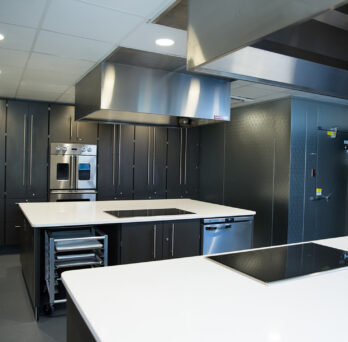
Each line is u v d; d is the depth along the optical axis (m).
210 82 3.83
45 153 5.40
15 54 3.18
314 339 0.97
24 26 2.53
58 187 5.45
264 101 5.10
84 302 1.23
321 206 5.10
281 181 4.84
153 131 6.10
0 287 3.76
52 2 2.15
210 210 3.74
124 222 3.13
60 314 3.11
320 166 5.06
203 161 6.46
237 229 3.67
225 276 1.52
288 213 4.74
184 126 4.46
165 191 6.24
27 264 3.47
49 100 5.38
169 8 2.19
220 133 6.04
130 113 3.66
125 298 1.27
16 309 3.20
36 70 3.70
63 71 3.71
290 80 1.67
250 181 5.37
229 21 1.23
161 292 1.33
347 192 5.41
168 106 3.61
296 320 1.09
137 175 5.99
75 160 5.53
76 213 3.34
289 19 1.01
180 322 1.07
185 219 3.42
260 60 1.49
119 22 2.43
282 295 1.30
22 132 5.27
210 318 1.10
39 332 2.78
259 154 5.21
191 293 1.32
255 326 1.05
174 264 1.70
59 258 2.93
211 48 1.32
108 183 5.77
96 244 2.99
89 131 5.64
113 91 3.37
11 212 5.23
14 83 4.30
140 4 2.14
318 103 5.01
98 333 1.00
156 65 3.43
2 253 5.23
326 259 1.80
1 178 5.17
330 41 1.70
